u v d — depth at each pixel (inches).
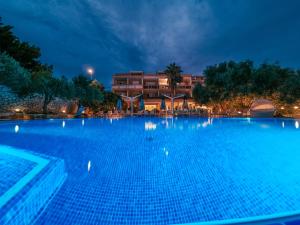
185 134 376.2
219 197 118.2
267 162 188.4
